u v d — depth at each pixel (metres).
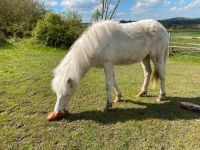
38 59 10.45
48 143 4.07
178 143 4.07
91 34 4.65
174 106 5.46
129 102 5.65
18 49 12.79
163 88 5.72
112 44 4.83
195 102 5.77
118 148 3.95
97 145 4.02
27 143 4.06
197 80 8.05
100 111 5.12
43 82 6.93
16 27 16.34
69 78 4.43
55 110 4.68
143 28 5.23
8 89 6.27
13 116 4.88
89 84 7.01
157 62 5.55
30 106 5.34
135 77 8.24
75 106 5.37
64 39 14.75
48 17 15.55
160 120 4.78
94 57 4.73
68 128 4.45
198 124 4.66
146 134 4.31
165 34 5.53
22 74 7.71
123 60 5.12
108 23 4.85
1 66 8.70
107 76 4.95
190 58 14.14
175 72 9.58
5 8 17.23
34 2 18.47
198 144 4.04
